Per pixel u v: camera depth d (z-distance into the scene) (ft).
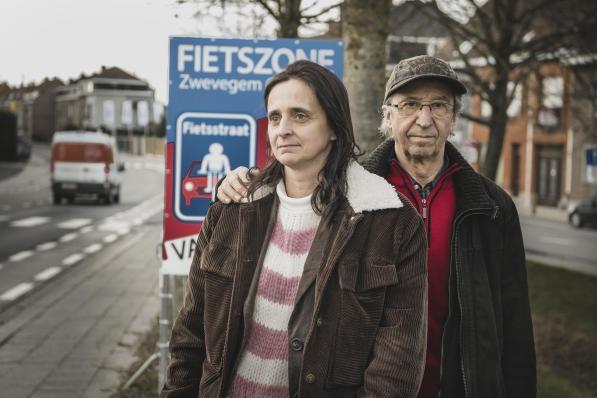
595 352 24.71
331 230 6.55
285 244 6.72
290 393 6.53
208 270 6.87
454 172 9.13
